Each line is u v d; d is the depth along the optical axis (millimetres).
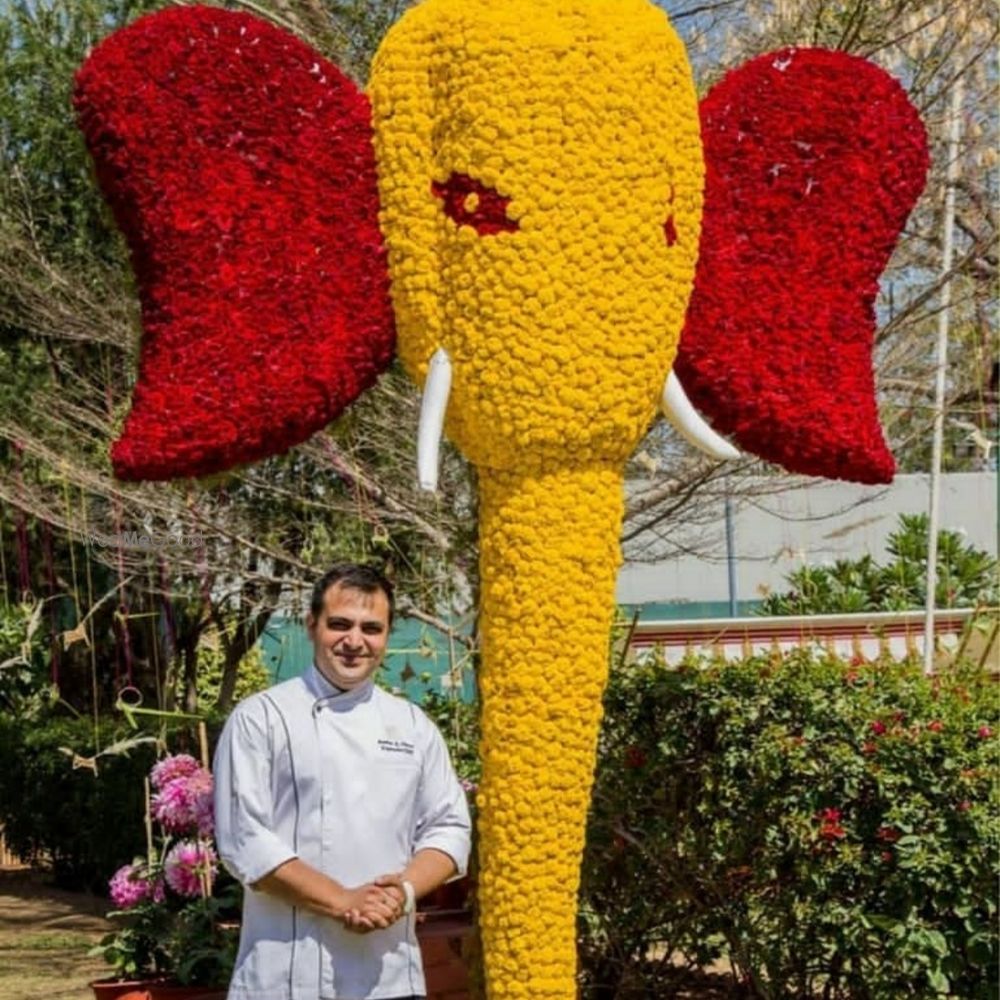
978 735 5098
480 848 3479
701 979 6438
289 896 3510
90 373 9055
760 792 5465
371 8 6996
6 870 11742
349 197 3674
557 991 3412
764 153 3918
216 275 3613
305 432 3697
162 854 6754
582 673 3453
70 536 8430
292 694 3674
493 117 3473
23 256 8477
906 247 7539
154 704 11484
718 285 3848
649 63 3533
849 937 5242
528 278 3434
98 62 3613
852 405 3879
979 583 10453
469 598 7664
